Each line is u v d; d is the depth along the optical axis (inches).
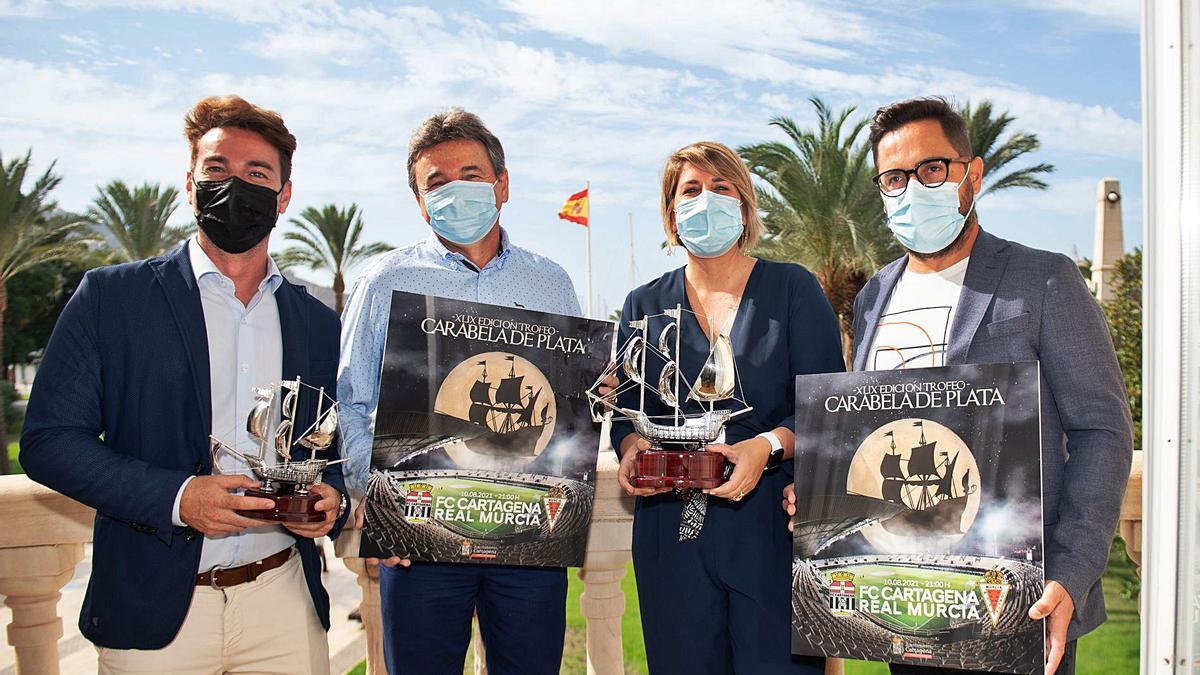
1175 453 66.2
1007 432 70.6
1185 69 65.6
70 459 76.4
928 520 72.2
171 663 80.4
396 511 84.4
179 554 79.0
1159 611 67.5
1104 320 76.4
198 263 84.0
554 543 85.9
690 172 91.6
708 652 87.7
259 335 85.8
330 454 90.2
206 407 80.9
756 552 86.3
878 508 73.7
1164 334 66.8
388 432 84.2
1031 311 76.0
